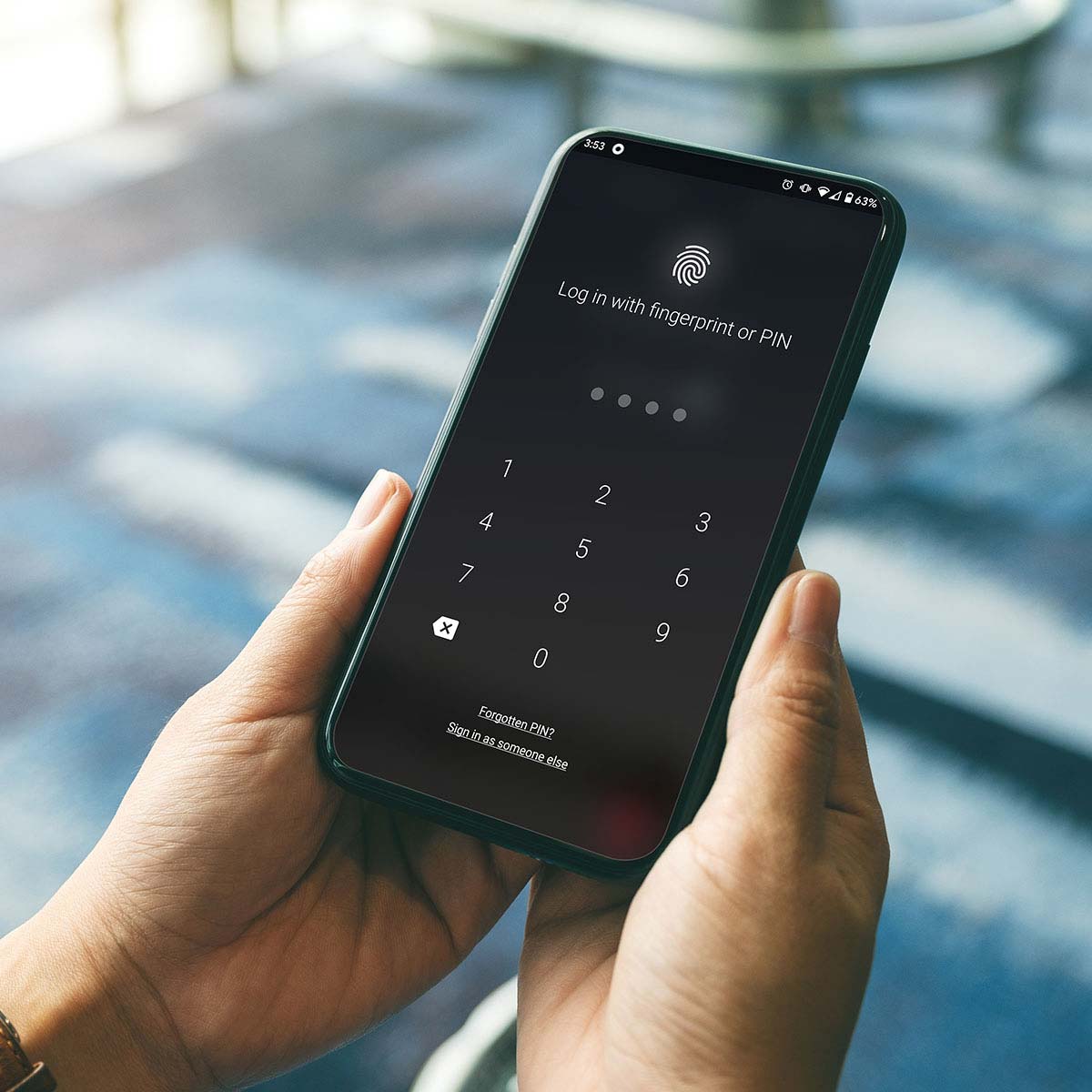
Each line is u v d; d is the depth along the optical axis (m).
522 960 0.56
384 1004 0.58
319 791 0.56
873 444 1.56
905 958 1.04
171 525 1.43
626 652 0.54
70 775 1.17
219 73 2.35
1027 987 1.02
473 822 0.54
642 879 0.52
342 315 1.76
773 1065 0.45
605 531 0.56
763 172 0.59
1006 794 1.16
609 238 0.60
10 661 1.27
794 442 0.55
